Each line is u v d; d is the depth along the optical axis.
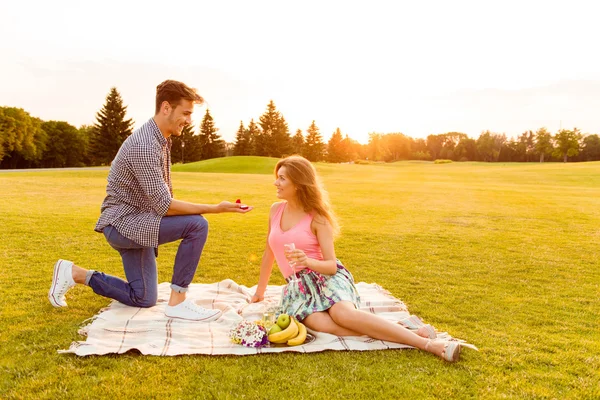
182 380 2.81
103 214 3.93
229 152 96.81
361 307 4.15
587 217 12.23
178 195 16.69
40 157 72.19
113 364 3.00
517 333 3.83
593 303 4.80
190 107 3.91
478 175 39.38
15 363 2.97
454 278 5.78
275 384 2.79
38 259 6.05
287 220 3.95
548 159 118.38
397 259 6.85
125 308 4.06
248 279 5.58
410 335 3.34
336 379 2.86
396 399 2.64
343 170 46.78
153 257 4.12
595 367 3.16
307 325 3.65
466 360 3.20
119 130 70.44
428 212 12.91
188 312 3.88
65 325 3.66
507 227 10.30
